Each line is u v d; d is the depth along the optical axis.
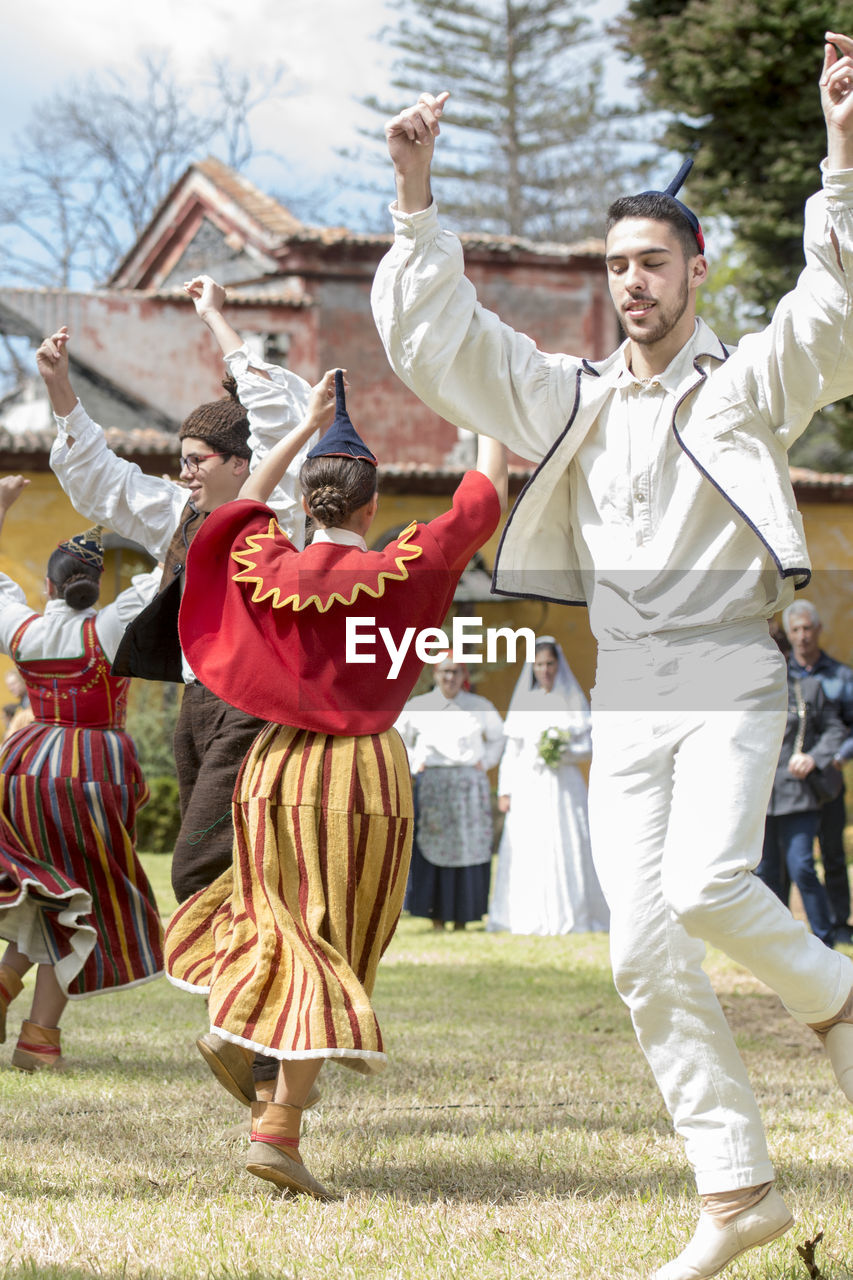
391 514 20.09
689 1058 2.97
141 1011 6.87
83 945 5.20
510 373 3.25
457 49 37.88
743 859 2.91
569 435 3.24
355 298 23.47
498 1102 4.73
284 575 3.62
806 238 2.87
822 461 31.27
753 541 3.06
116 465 4.96
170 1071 5.19
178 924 3.77
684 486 3.08
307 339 23.17
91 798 5.30
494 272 24.56
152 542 4.97
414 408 23.55
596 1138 4.20
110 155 38.19
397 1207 3.47
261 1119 3.56
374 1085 5.00
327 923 3.53
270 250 23.83
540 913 10.84
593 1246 3.18
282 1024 3.39
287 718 3.61
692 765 2.98
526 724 10.91
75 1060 5.39
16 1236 3.19
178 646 4.17
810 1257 2.99
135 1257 3.08
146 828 17.12
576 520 3.36
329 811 3.55
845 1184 3.71
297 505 4.45
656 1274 2.93
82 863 5.29
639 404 3.19
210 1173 3.77
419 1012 6.86
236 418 4.60
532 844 10.90
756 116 15.43
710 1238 2.90
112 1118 4.36
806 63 14.91
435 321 3.18
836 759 9.07
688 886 2.90
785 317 2.92
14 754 5.35
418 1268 3.02
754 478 3.01
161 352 22.92
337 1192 3.63
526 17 37.41
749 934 2.91
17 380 34.66
